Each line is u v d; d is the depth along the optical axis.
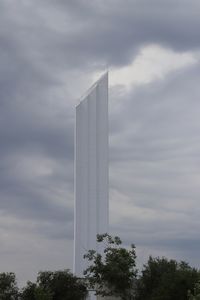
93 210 112.50
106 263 83.00
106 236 86.19
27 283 91.50
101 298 84.19
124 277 81.69
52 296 87.12
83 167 114.56
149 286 84.12
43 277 91.19
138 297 83.50
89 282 84.56
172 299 77.75
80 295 89.25
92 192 113.50
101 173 114.38
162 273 84.12
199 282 66.38
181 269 82.81
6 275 92.56
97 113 116.81
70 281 90.38
